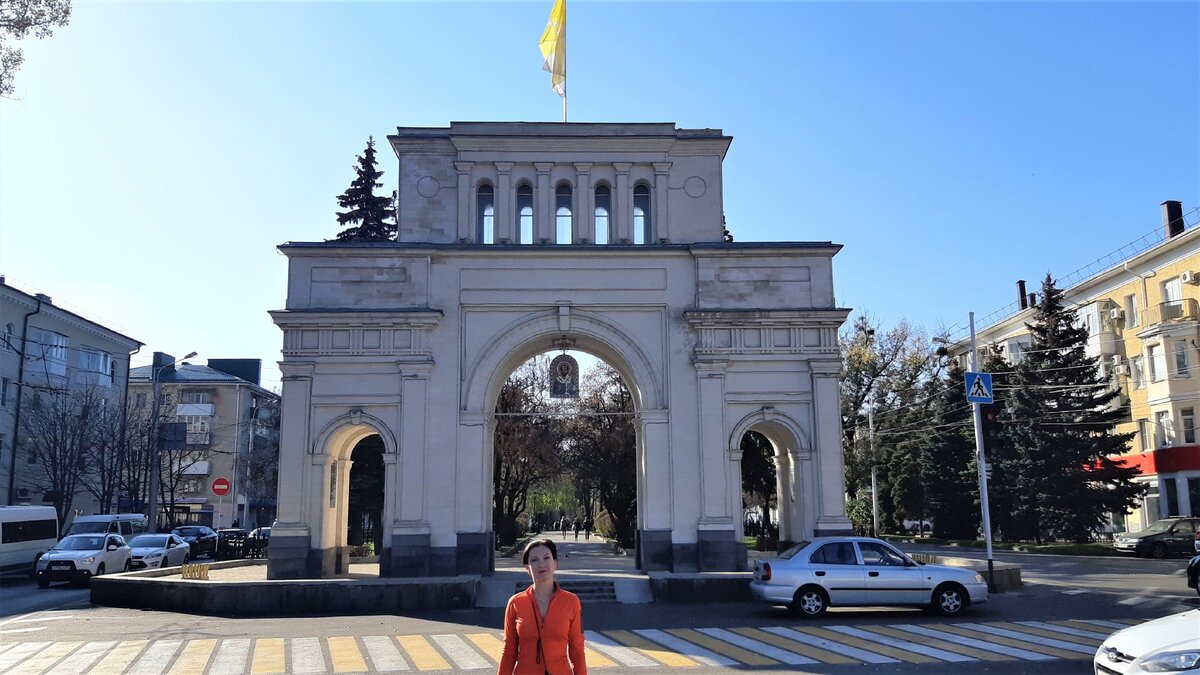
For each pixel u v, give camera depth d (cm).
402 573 2667
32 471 4847
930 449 5259
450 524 2725
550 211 2938
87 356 5347
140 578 2453
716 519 2748
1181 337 4597
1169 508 4731
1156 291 4866
